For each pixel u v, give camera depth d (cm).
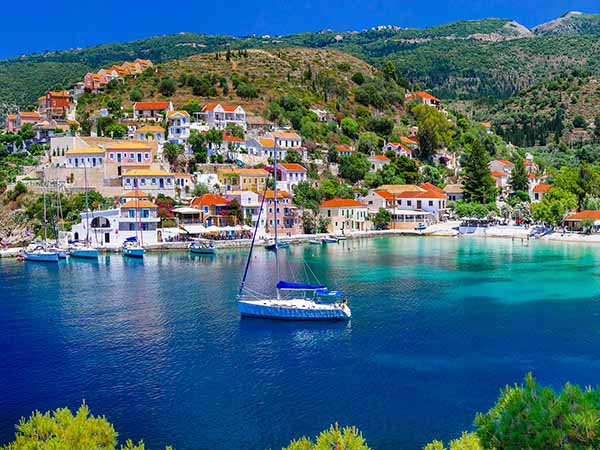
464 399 4994
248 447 4209
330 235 17925
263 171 19138
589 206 19000
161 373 5647
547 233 18188
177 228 15800
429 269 11819
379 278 10731
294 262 12825
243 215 17150
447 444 4206
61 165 17700
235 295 9106
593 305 8412
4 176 17375
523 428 2019
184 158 19350
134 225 15262
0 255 13675
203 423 4578
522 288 9731
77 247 14050
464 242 17300
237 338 6800
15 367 5831
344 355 6162
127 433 4438
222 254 14250
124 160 17988
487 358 6050
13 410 4841
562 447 1911
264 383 5381
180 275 11031
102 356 6156
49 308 8312
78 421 2408
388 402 4944
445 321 7525
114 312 8050
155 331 7094
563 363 5884
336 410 4797
